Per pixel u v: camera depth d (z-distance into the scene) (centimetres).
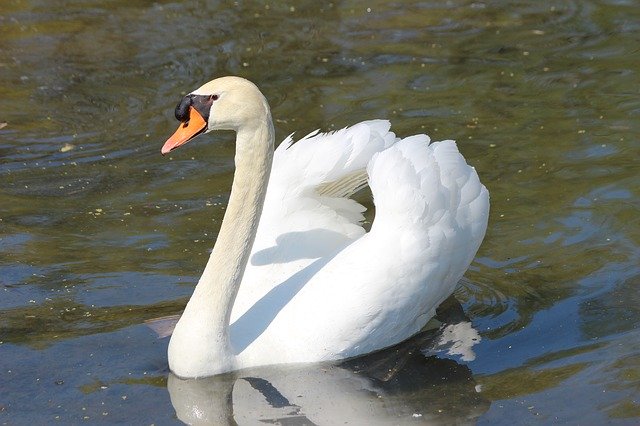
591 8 2145
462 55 1947
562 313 1208
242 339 1138
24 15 2139
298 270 1187
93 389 1076
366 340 1148
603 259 1309
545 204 1435
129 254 1335
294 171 1233
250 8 2191
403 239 1156
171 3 2212
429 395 1066
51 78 1897
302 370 1123
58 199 1484
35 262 1317
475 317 1217
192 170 1565
